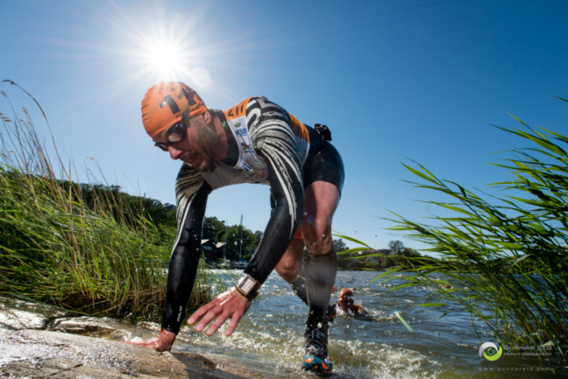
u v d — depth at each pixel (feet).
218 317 3.84
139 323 8.60
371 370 6.73
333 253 6.17
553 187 6.42
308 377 5.67
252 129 5.55
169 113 5.13
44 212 10.04
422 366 7.06
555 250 6.60
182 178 6.24
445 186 7.20
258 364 5.91
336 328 11.92
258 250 4.24
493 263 7.41
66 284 8.73
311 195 6.16
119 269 10.33
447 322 13.17
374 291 29.66
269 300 17.39
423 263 7.82
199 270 12.95
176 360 4.36
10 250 8.94
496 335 8.39
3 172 10.39
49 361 2.93
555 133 6.23
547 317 7.20
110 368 3.21
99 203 11.86
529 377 6.37
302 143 6.23
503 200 6.94
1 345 3.08
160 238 13.69
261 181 6.56
